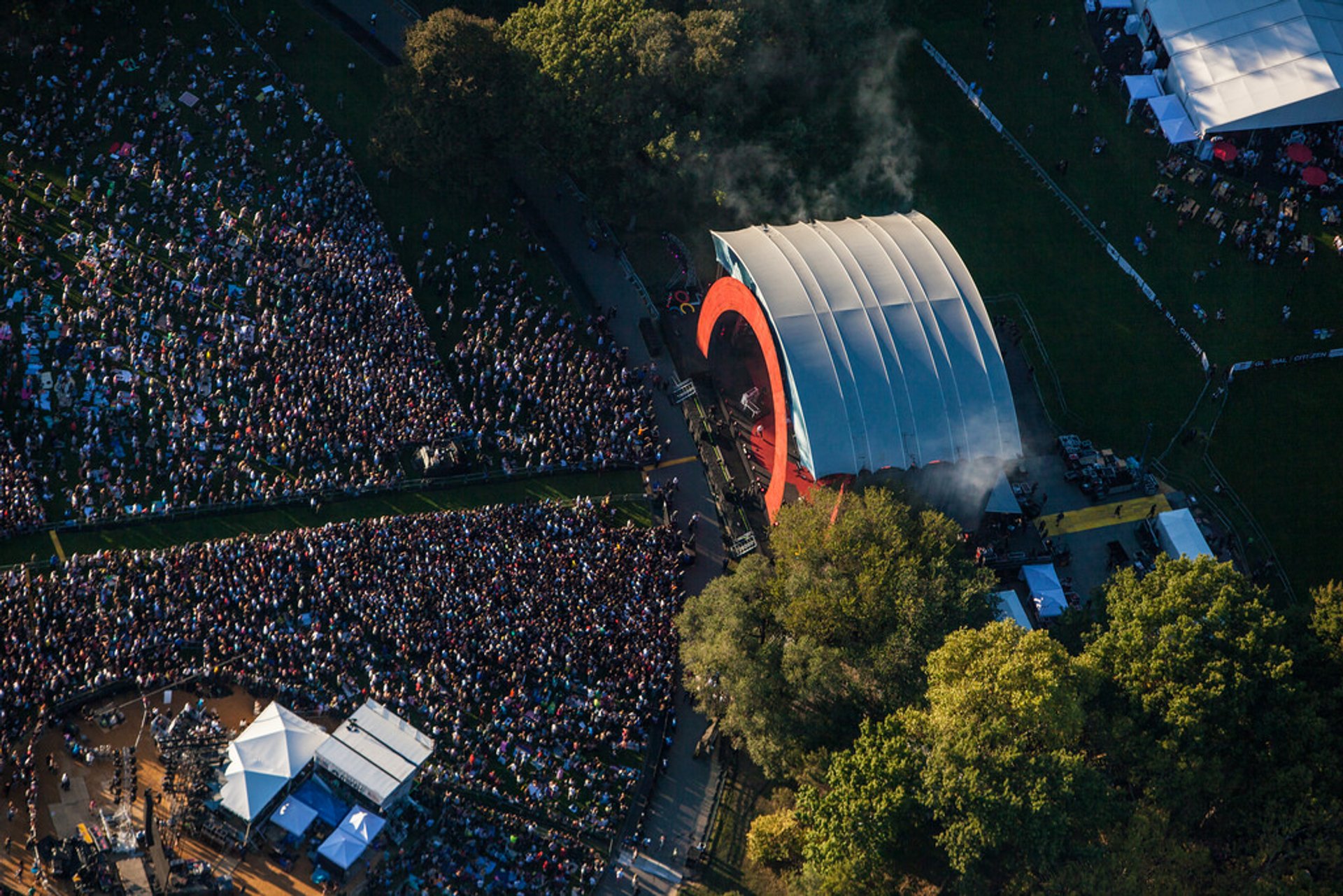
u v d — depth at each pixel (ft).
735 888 379.55
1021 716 351.46
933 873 368.07
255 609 393.70
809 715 380.78
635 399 465.88
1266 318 500.33
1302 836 355.15
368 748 367.25
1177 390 492.54
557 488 448.24
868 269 459.73
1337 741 363.35
